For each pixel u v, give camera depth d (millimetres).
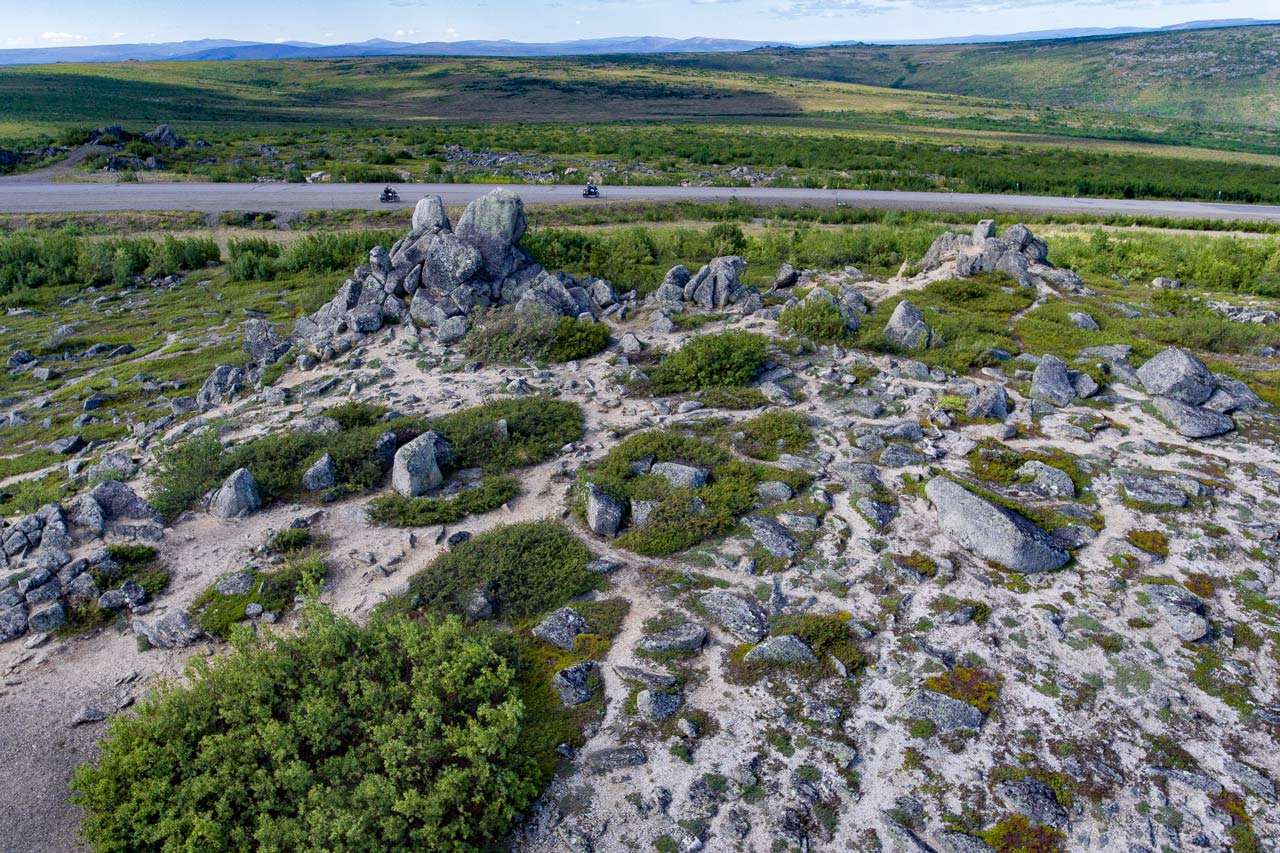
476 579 12141
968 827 8406
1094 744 9352
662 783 8914
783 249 37125
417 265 24531
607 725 9680
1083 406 17719
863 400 17719
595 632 11164
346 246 37406
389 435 16234
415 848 7891
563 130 111438
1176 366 17562
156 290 35250
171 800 8406
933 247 30219
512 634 11219
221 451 16219
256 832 7828
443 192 55000
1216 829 8375
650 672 10367
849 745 9367
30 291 34344
